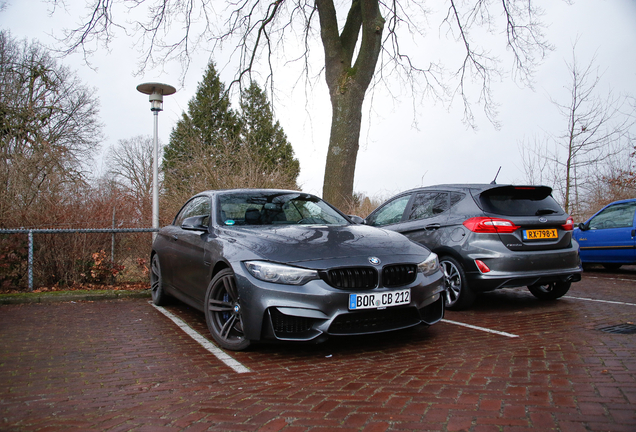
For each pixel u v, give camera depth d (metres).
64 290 6.95
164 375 3.21
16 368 3.38
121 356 3.70
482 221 5.24
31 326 4.85
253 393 2.81
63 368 3.38
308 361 3.51
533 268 5.15
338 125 10.61
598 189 14.02
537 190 5.58
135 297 6.79
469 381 2.88
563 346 3.66
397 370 3.20
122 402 2.69
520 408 2.39
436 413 2.38
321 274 3.51
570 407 2.38
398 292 3.66
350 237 4.11
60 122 21.16
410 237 6.12
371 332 3.56
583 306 5.52
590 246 9.55
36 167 7.95
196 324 4.93
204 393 2.83
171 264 5.43
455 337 4.18
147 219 8.24
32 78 20.45
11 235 6.81
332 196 10.54
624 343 3.66
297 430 2.24
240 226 4.54
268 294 3.50
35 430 2.31
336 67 10.88
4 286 6.75
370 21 10.30
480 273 5.16
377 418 2.35
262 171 11.32
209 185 10.76
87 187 7.96
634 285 7.37
